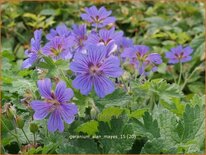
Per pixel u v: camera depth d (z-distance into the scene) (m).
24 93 0.45
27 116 0.46
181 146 0.41
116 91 0.43
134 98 0.49
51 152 0.41
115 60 0.40
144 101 0.50
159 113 0.45
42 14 1.03
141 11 1.12
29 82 0.51
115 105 0.43
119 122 0.41
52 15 1.03
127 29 1.07
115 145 0.40
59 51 0.45
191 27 1.06
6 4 1.07
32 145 0.42
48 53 0.45
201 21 1.06
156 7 1.12
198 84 0.86
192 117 0.43
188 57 0.64
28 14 0.95
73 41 0.45
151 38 1.00
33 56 0.44
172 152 0.39
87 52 0.39
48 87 0.39
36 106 0.39
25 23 1.05
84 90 0.40
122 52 0.51
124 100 0.43
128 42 0.53
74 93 0.42
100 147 0.41
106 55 0.42
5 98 0.53
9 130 0.44
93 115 0.43
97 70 0.40
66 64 0.42
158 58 0.49
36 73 0.49
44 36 0.94
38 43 0.44
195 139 0.43
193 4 1.15
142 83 0.52
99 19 0.51
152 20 1.05
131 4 1.15
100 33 0.47
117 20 1.06
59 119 0.39
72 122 0.43
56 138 0.42
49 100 0.39
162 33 0.97
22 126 0.42
